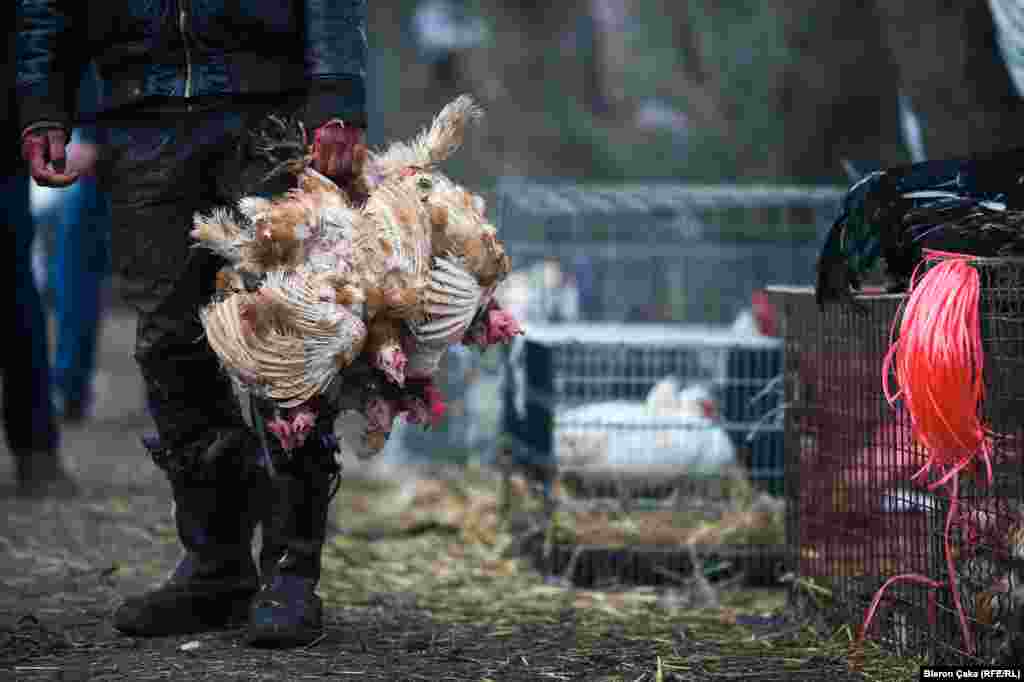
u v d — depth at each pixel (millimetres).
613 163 23312
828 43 19953
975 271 5133
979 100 8383
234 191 5777
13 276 10039
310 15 5633
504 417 9891
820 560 6801
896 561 6012
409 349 5551
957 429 5094
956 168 5711
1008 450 5102
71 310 14805
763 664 5840
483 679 5543
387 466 12820
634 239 13297
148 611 6145
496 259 5621
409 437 12828
